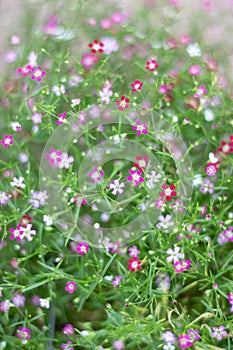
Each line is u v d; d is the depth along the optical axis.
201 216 0.61
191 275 0.59
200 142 0.62
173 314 0.60
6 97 0.62
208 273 0.61
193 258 0.61
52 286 0.59
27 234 0.59
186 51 0.64
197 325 0.58
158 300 0.60
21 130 0.61
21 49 0.62
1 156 0.61
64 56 0.62
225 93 0.63
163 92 0.62
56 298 0.59
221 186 0.61
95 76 0.62
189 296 0.61
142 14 0.64
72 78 0.63
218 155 0.62
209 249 0.60
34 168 0.61
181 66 0.64
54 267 0.60
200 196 0.61
